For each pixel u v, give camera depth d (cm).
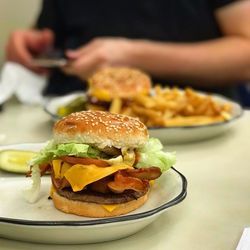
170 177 44
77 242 37
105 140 40
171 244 38
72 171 39
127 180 39
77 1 111
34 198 42
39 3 138
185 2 107
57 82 111
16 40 106
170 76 104
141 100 67
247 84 117
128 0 108
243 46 105
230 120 66
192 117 67
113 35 109
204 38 109
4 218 36
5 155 51
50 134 67
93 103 70
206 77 105
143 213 37
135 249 37
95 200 39
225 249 37
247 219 42
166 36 108
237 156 59
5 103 86
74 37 112
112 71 74
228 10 107
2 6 135
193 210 43
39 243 38
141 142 41
